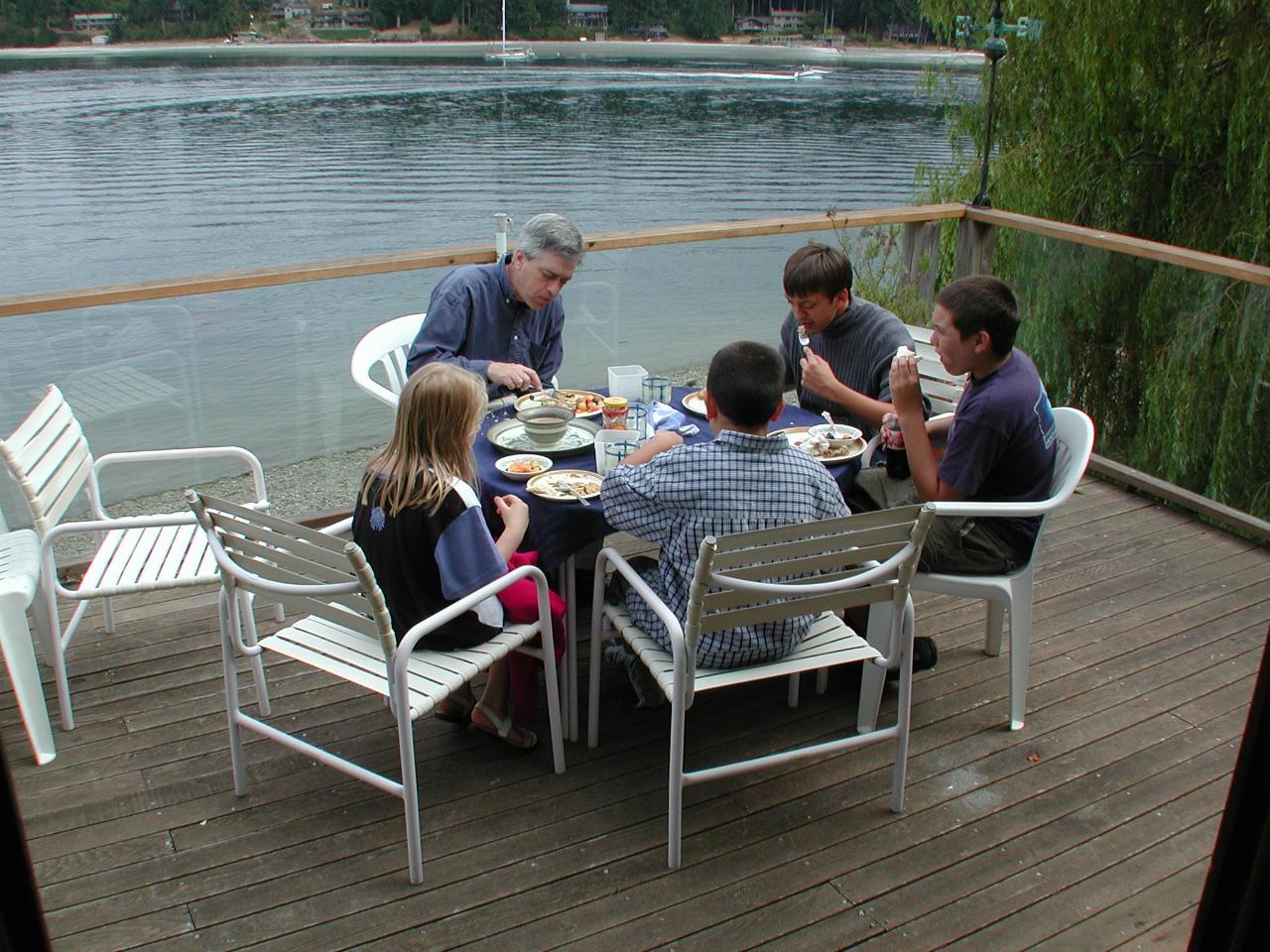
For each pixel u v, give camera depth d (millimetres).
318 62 75875
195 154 41469
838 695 2818
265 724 2438
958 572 2576
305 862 2201
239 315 3438
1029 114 7172
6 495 3199
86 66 67688
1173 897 2135
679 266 3936
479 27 79875
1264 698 868
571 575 2521
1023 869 2209
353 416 3732
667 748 2588
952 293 2467
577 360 3996
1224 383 3873
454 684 2104
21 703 2438
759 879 2166
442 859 2207
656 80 64312
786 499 2146
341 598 1994
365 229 28297
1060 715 2746
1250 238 6273
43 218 30422
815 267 2941
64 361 3225
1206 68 6246
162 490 3572
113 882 2143
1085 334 4355
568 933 2020
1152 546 3709
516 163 36812
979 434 2461
